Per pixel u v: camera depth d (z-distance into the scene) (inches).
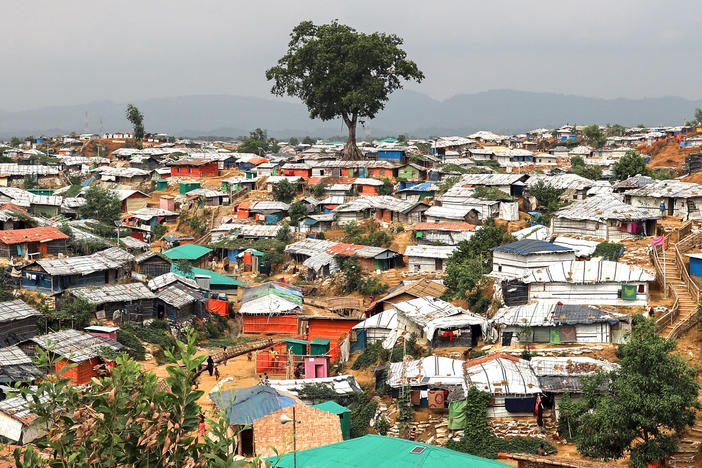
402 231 3612.2
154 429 496.1
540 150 7618.1
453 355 1893.5
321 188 4453.7
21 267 2667.3
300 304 2805.1
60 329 2346.2
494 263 2401.6
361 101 4680.1
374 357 2117.4
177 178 5413.4
